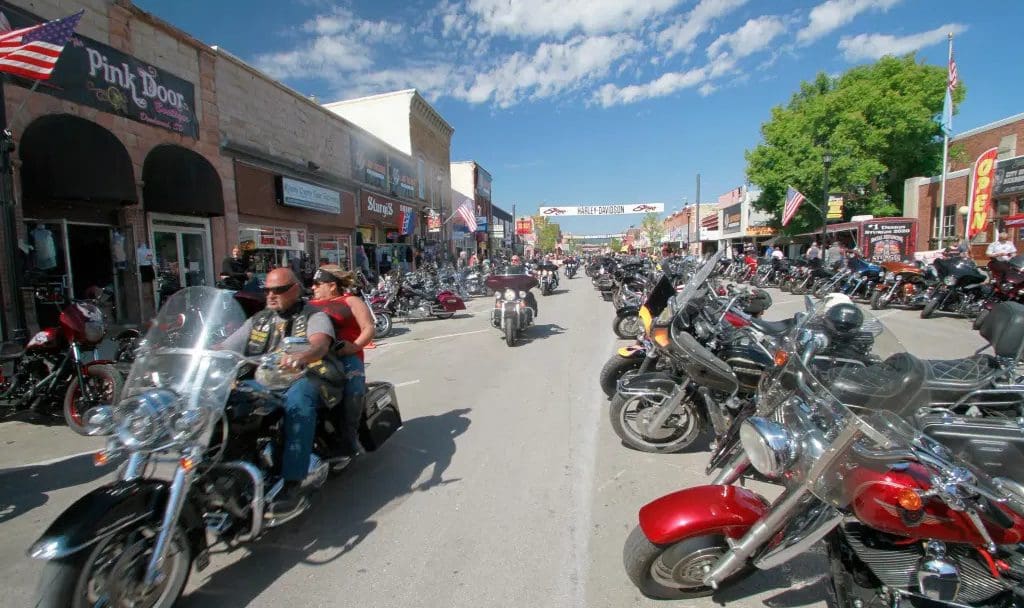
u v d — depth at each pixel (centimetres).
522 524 353
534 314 1114
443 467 444
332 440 387
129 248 1088
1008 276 952
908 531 203
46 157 866
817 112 2830
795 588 281
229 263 1085
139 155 1108
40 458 496
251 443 318
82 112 977
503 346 980
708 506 251
